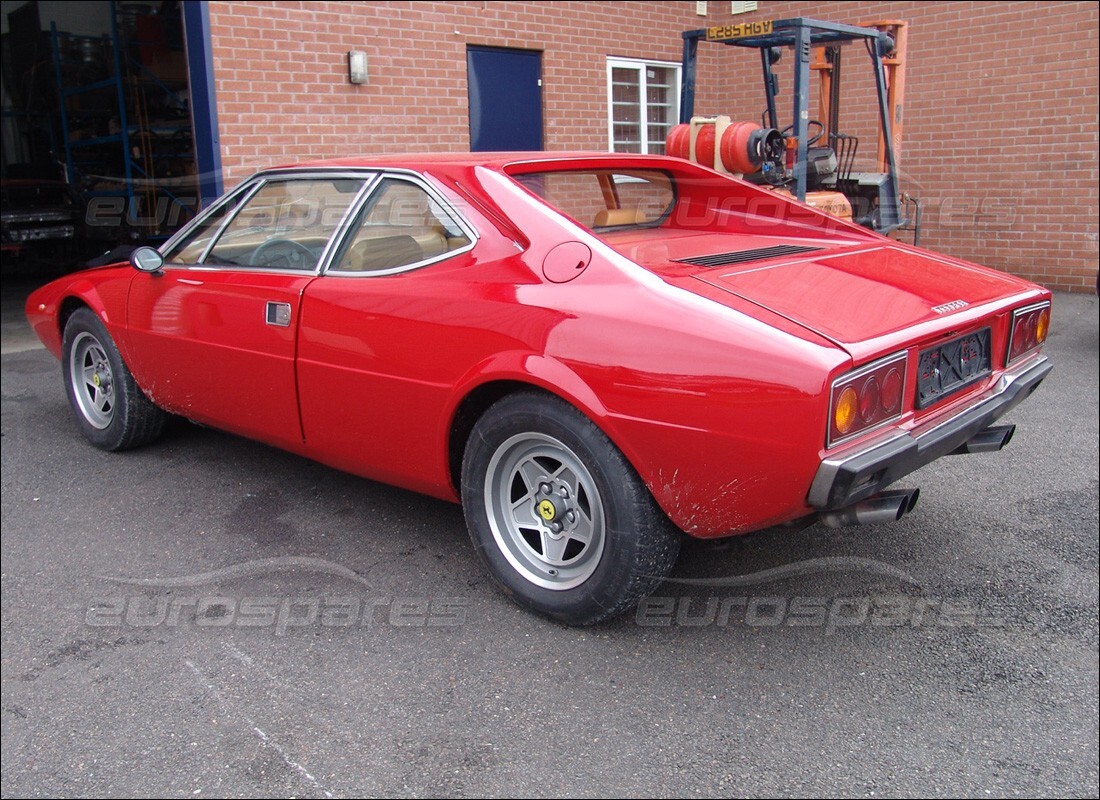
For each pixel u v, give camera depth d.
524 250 2.97
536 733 2.47
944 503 3.99
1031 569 3.37
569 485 2.89
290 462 4.55
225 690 2.69
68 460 4.62
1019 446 4.72
